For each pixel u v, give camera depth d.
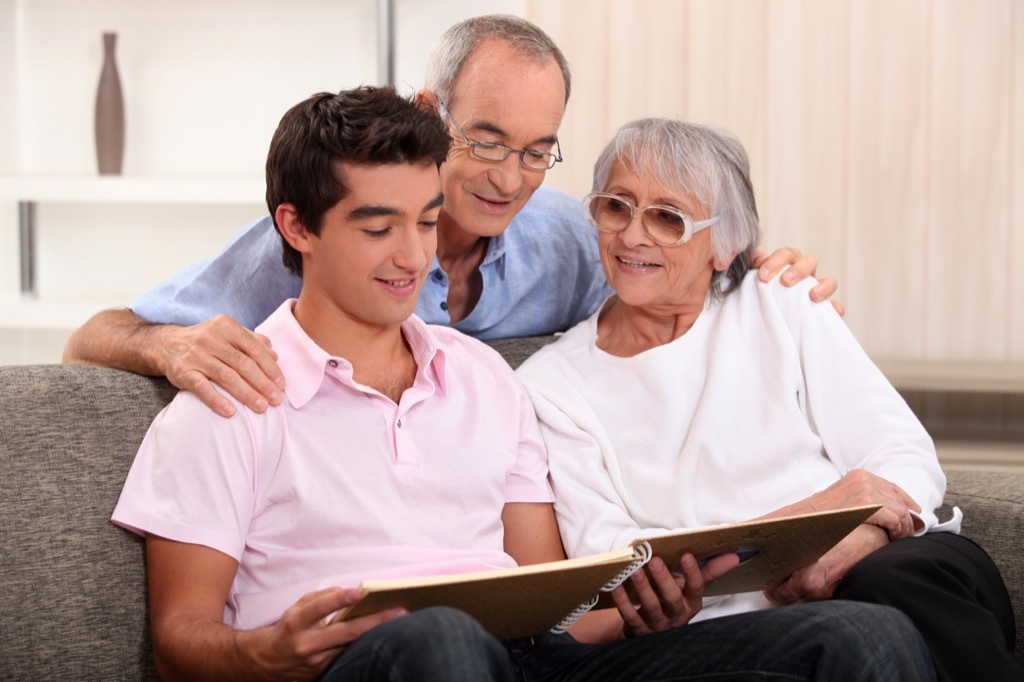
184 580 1.43
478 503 1.60
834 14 3.51
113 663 1.50
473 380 1.68
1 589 1.45
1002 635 1.52
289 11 3.73
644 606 1.47
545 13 3.59
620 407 1.81
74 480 1.52
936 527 1.72
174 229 3.84
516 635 1.41
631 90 3.59
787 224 3.57
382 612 1.25
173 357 1.54
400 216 1.50
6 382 1.56
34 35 3.80
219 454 1.45
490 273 2.10
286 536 1.49
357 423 1.54
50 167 3.84
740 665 1.42
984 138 3.49
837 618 1.37
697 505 1.74
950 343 3.54
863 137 3.53
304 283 1.60
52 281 3.87
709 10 3.55
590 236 2.21
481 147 1.90
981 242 3.51
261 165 3.79
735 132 3.57
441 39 1.98
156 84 3.78
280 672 1.26
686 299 1.85
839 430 1.80
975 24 3.46
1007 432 3.47
